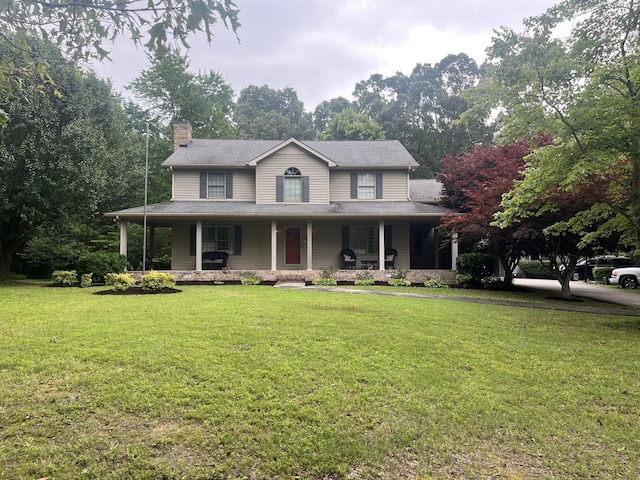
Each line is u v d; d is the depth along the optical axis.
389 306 8.10
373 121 38.25
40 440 2.70
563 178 7.05
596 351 5.26
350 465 2.59
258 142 18.83
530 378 4.15
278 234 16.72
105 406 3.16
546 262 22.56
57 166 12.70
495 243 12.29
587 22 6.56
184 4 2.00
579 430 3.13
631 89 6.46
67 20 2.21
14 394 3.31
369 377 3.93
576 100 6.48
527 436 3.02
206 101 31.52
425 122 38.88
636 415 3.41
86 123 14.06
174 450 2.64
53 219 13.39
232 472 2.46
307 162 16.20
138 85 29.97
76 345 4.64
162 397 3.33
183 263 16.12
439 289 12.65
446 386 3.83
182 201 16.17
